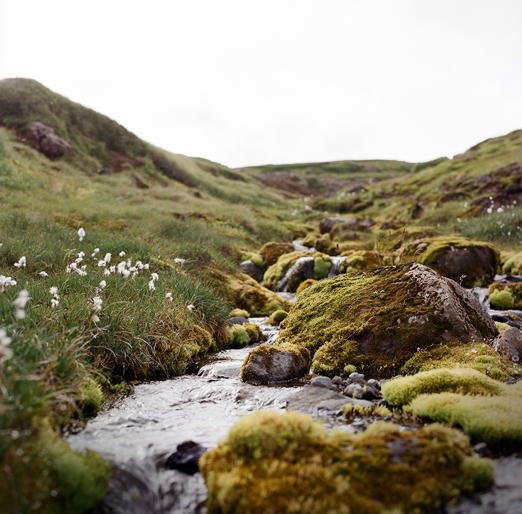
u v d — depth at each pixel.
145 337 4.87
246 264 11.88
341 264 11.17
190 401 3.78
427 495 2.06
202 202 25.16
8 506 1.84
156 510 2.21
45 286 5.27
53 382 2.99
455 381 3.48
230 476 2.22
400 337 4.67
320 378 4.13
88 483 2.13
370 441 2.51
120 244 8.55
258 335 6.51
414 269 5.48
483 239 15.53
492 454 2.56
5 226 9.59
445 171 47.66
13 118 27.38
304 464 2.30
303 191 71.31
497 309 7.70
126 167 30.30
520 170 34.91
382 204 41.47
